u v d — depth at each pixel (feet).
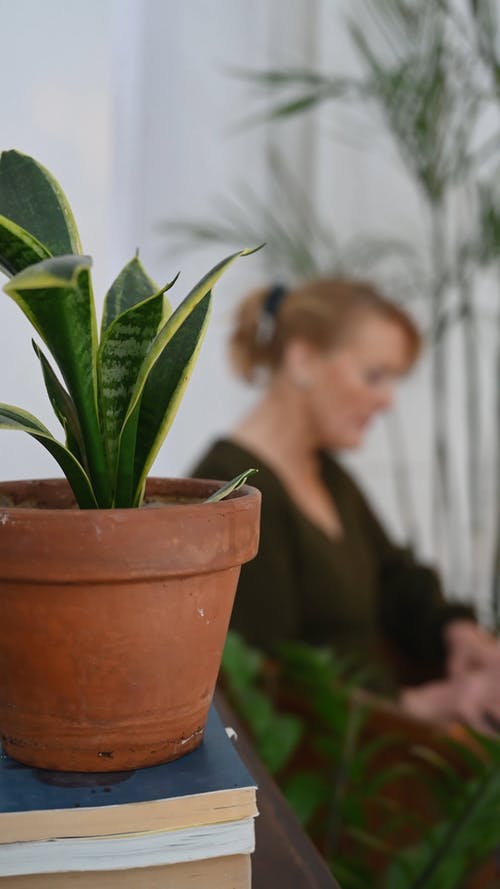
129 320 1.25
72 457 1.25
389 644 5.35
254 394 7.22
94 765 1.25
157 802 1.17
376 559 5.62
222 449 4.72
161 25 6.95
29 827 1.13
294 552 4.62
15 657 1.22
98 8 2.36
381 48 7.16
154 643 1.22
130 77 6.93
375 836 3.03
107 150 2.38
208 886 1.20
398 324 5.13
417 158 6.44
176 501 1.53
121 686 1.22
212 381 7.16
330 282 5.23
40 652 1.20
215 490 1.49
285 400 5.04
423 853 2.52
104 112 2.38
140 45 6.91
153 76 6.96
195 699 1.30
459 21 6.14
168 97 7.00
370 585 5.24
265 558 4.41
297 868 1.40
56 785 1.22
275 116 6.23
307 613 4.66
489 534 7.84
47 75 2.32
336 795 2.73
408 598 5.37
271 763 2.66
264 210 6.81
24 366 2.29
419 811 3.28
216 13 7.06
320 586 4.64
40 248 1.10
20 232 1.08
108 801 1.16
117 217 6.96
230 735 1.53
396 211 7.54
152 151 6.98
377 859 3.24
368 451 7.77
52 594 1.18
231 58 7.11
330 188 7.39
